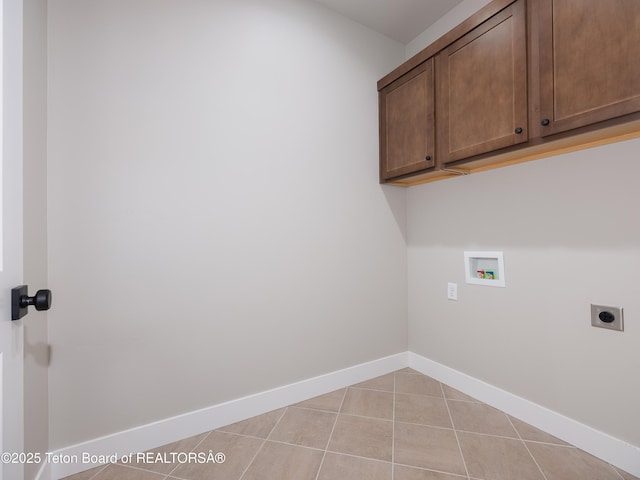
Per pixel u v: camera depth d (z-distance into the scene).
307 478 1.14
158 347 1.34
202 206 1.45
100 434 1.22
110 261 1.25
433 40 2.00
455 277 1.85
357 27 1.98
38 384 1.05
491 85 1.35
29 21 0.99
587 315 1.27
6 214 0.73
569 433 1.32
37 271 1.04
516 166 1.53
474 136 1.43
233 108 1.53
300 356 1.73
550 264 1.40
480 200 1.71
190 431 1.40
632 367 1.15
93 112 1.22
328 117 1.85
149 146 1.33
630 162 1.15
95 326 1.22
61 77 1.16
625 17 0.95
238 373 1.54
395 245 2.14
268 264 1.63
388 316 2.11
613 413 1.20
